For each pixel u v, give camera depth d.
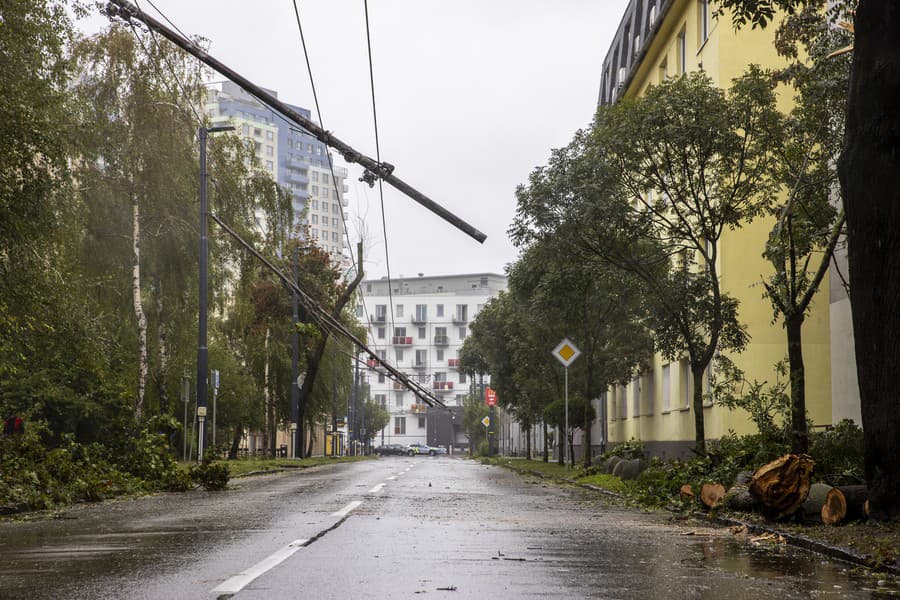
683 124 18.39
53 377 33.22
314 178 182.62
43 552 8.82
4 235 20.02
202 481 21.48
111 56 30.59
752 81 18.03
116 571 7.43
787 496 11.86
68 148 24.00
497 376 51.38
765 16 12.55
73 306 24.70
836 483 14.11
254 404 54.84
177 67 31.88
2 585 6.70
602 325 29.61
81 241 30.50
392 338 147.25
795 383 16.02
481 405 107.81
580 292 21.95
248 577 7.09
